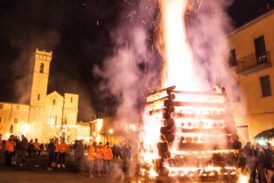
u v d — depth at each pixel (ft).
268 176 34.83
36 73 236.43
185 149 16.06
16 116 224.53
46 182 33.35
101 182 35.17
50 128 234.17
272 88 60.70
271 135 47.26
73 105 251.39
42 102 234.38
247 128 66.13
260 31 64.18
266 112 61.62
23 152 55.52
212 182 15.97
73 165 57.00
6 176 37.58
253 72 65.26
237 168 16.66
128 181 34.91
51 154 52.60
